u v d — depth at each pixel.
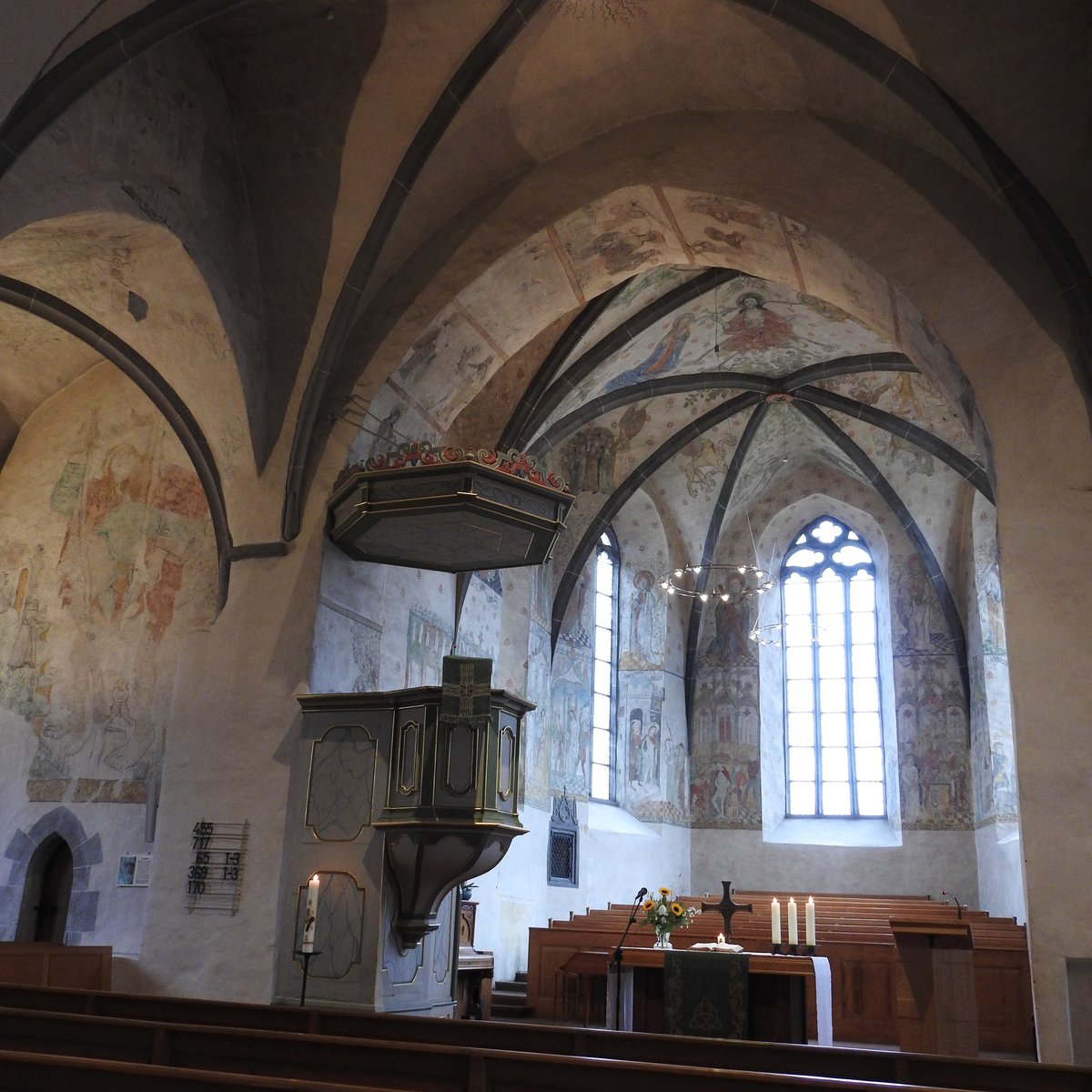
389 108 13.09
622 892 23.39
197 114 12.93
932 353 12.45
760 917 19.50
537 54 12.98
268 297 14.20
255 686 13.55
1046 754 10.41
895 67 11.46
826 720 26.20
